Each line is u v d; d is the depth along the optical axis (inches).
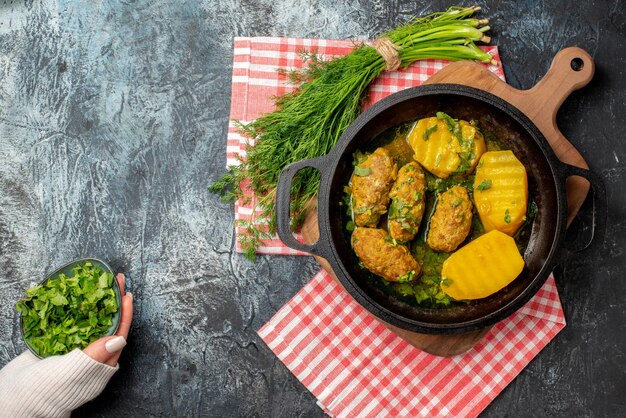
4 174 37.8
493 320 32.5
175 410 37.3
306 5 37.8
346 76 35.3
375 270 34.0
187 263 37.6
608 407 36.9
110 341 34.4
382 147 35.2
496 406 37.0
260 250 37.1
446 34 35.9
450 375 36.7
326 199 32.6
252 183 36.2
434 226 34.0
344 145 32.8
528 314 36.7
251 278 37.5
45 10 38.1
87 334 35.3
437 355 35.4
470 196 34.8
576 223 37.2
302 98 35.2
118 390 37.3
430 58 36.5
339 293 36.9
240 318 37.5
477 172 34.2
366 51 35.6
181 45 37.9
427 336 35.3
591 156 37.3
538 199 34.6
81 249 37.7
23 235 37.8
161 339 37.4
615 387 36.9
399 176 34.1
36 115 37.9
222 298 37.5
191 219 37.6
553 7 37.5
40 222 37.8
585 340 37.0
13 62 38.0
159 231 37.6
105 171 37.8
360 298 32.5
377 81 36.8
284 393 37.3
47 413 34.8
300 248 32.5
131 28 37.9
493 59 37.2
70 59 38.0
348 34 37.7
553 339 37.1
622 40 37.4
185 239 37.6
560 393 36.9
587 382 36.9
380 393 36.6
